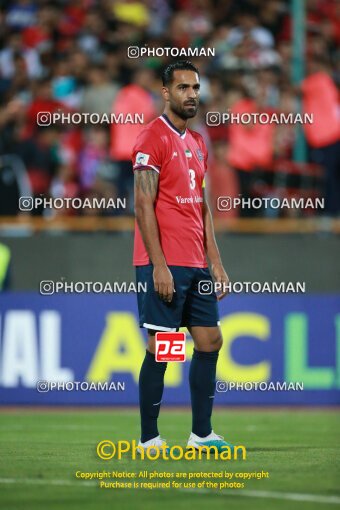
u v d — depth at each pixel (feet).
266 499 54.54
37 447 77.30
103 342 115.55
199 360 68.54
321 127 125.70
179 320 67.00
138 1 146.92
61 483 59.98
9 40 145.38
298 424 96.07
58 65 135.85
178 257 66.54
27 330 114.83
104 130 124.16
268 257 118.42
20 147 121.90
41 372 114.73
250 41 136.05
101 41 141.90
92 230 117.91
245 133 123.03
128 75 130.00
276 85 129.39
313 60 136.15
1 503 53.57
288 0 149.38
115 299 116.26
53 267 117.29
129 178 122.31
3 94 137.69
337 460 69.00
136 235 67.87
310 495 55.52
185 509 52.26
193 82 66.74
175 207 66.59
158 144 66.13
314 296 117.70
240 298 116.78
